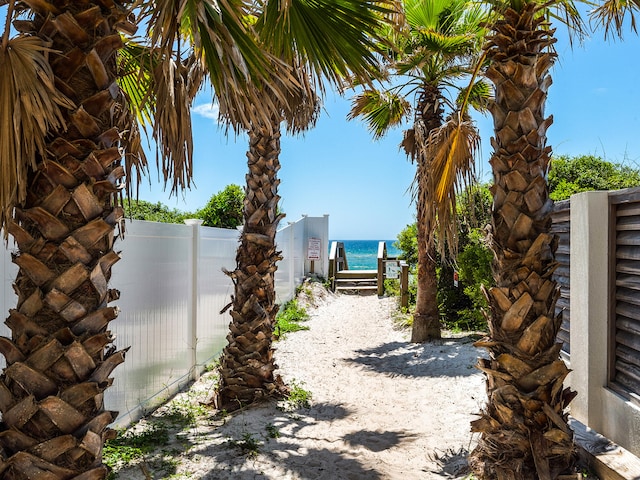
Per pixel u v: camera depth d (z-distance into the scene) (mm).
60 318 2158
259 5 3135
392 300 13289
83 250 2197
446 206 3928
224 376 5359
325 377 6602
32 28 2215
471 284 8992
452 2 7094
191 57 3371
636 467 3131
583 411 3912
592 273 3824
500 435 3127
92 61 2191
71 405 2143
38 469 2086
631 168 10008
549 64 3102
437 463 3889
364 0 3047
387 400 5594
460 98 5707
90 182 2211
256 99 2752
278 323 10055
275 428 4645
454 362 7047
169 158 2684
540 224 3094
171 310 5594
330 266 16562
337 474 3693
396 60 7277
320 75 3295
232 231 7887
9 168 2012
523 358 3066
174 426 4641
